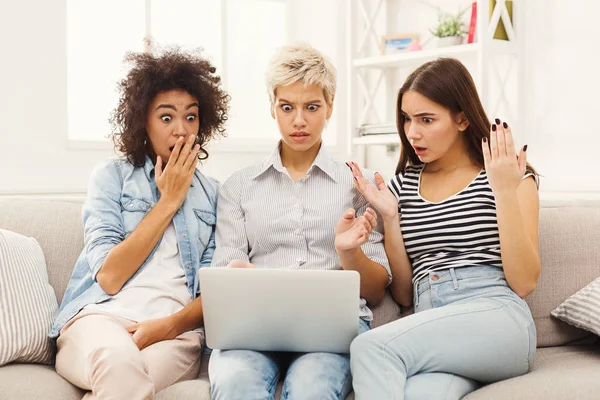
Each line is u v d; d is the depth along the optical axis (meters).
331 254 1.86
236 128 3.91
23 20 2.91
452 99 1.79
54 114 3.02
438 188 1.86
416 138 1.81
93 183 1.89
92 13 3.34
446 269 1.75
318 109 1.86
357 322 1.53
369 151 4.01
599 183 2.85
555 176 3.04
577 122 2.95
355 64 3.66
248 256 1.89
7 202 2.01
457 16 3.30
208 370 1.72
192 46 3.64
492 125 1.66
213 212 1.96
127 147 1.91
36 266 1.80
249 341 1.58
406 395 1.49
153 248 1.84
